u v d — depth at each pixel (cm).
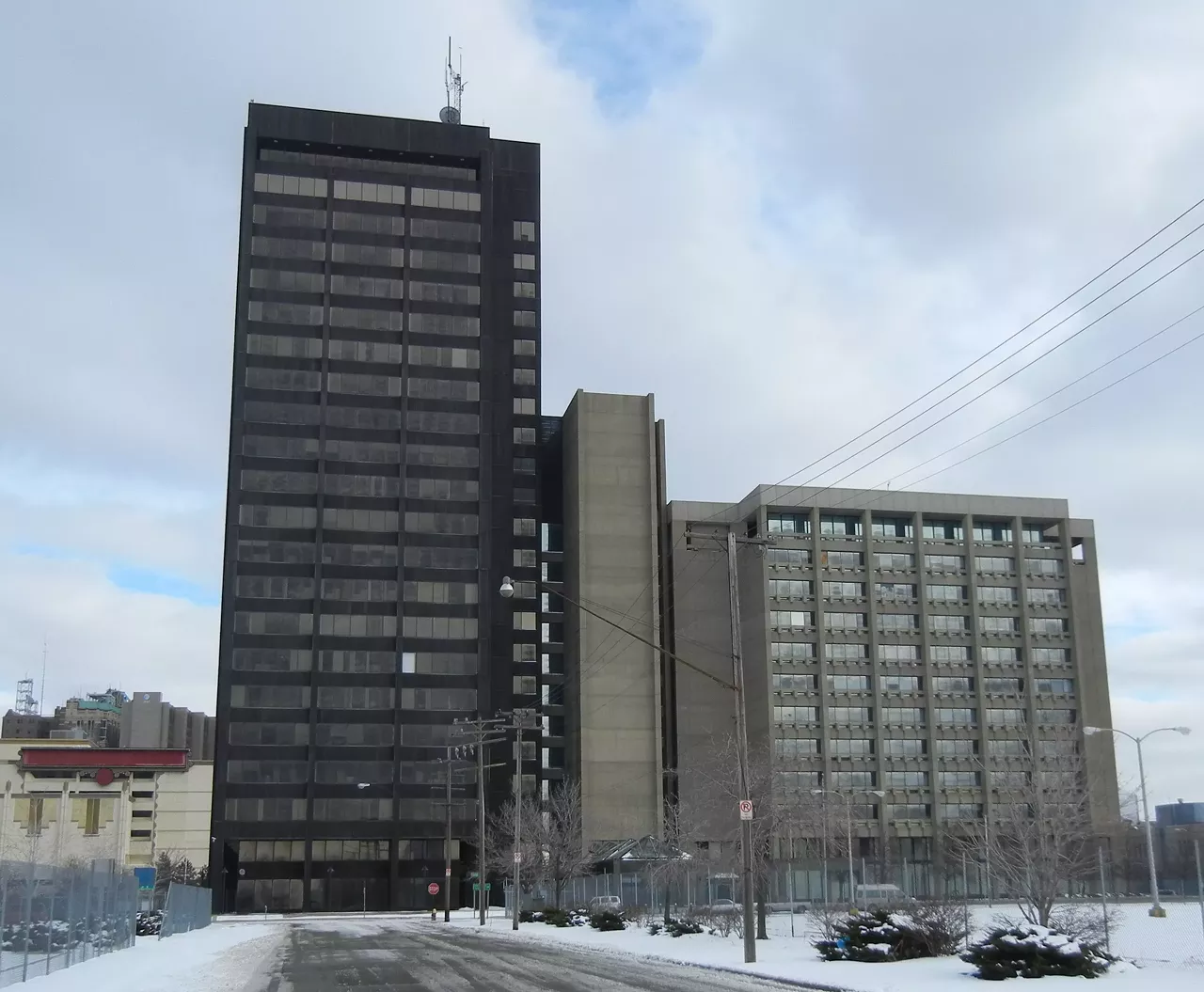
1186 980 2327
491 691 12412
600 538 13838
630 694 13400
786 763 10925
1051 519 14475
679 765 13300
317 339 12862
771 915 6034
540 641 13938
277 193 13150
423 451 12862
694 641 13238
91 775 17012
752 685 13550
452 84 16012
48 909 2972
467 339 13250
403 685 12131
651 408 14312
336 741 11812
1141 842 6162
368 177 13412
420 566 12531
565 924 5981
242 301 12781
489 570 12694
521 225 14738
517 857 6094
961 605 14000
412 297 13212
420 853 11756
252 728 11669
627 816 13025
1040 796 4109
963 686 13725
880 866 6844
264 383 12638
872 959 2906
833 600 13625
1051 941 2406
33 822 16712
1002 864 3628
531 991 2303
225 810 11406
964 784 13375
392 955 3600
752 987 2367
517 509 14038
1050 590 14338
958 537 14275
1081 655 14275
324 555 12319
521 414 14288
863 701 13425
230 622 11925
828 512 13962
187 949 4166
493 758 12162
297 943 4516
